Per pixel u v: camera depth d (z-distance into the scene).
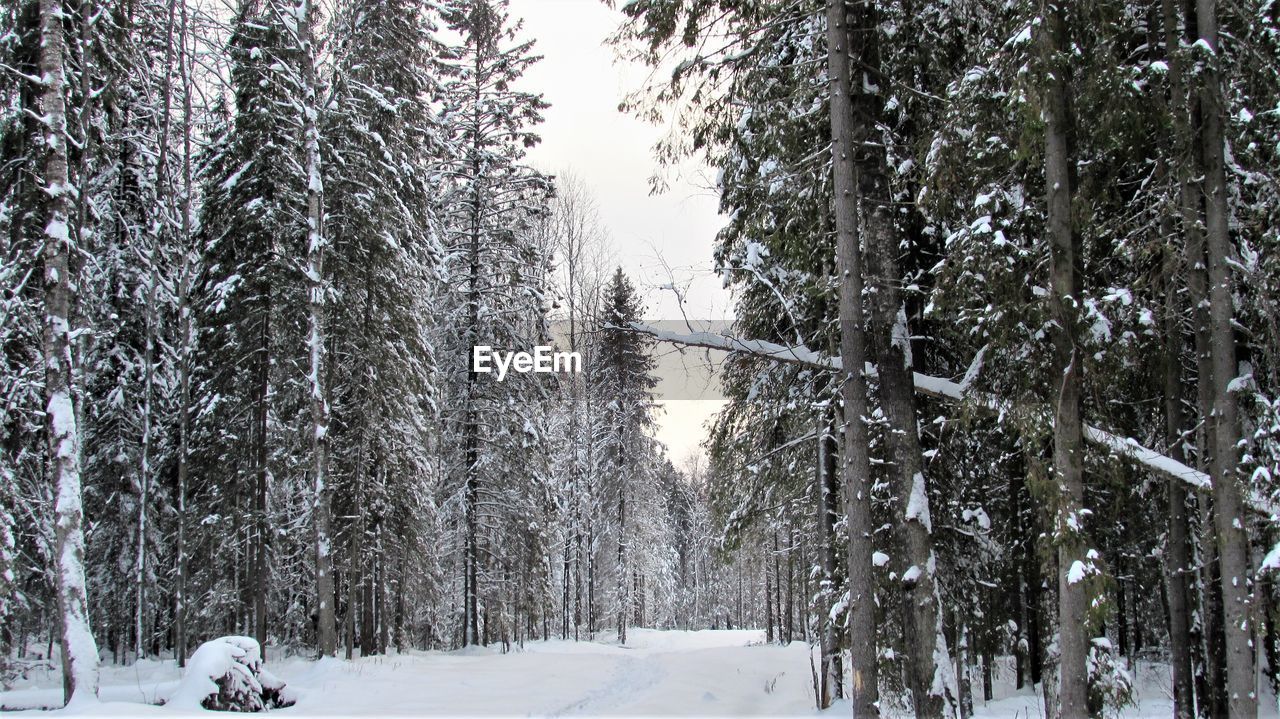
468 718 11.59
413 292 20.14
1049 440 8.65
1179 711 9.71
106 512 21.64
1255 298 8.70
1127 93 7.49
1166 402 9.46
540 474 24.69
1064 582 7.54
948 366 11.63
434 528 22.38
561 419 32.59
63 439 11.51
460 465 24.44
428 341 21.91
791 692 14.80
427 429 21.22
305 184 18.45
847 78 8.48
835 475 13.42
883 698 10.66
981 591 11.55
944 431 11.06
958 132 8.25
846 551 11.30
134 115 19.94
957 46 9.72
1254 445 8.21
